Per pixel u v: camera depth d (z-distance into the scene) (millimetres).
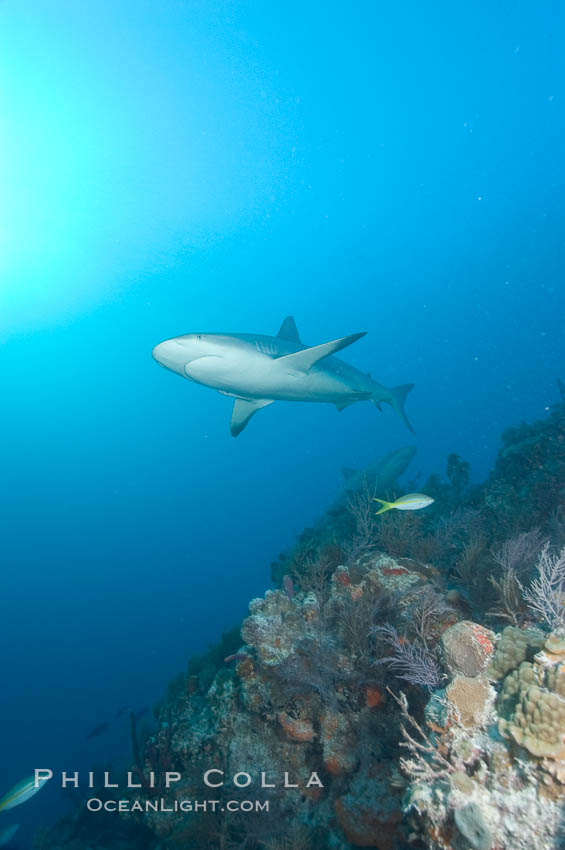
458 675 3156
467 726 2840
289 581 6250
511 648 3088
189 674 8398
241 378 7875
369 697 4570
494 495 7539
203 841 5078
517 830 2289
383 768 4219
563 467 6863
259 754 5211
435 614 4539
